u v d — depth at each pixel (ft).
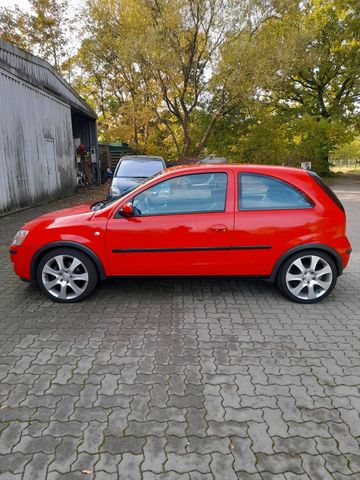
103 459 6.75
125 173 34.04
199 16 62.75
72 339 11.08
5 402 8.29
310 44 70.23
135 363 9.83
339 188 61.36
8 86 31.99
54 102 43.55
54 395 8.53
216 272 13.62
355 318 12.66
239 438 7.29
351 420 7.80
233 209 13.30
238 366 9.72
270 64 60.80
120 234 13.17
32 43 91.50
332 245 13.42
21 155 34.55
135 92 81.00
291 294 13.80
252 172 13.47
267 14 63.62
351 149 180.34
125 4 72.28
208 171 13.48
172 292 14.92
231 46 60.54
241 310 13.25
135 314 12.84
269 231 13.25
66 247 13.39
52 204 39.96
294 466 6.65
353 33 72.38
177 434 7.37
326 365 9.80
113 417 7.82
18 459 6.73
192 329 11.76
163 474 6.45
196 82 70.95
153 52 61.31
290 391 8.72
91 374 9.34
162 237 13.19
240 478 6.39
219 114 73.26
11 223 28.78
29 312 12.96
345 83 81.25
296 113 84.07
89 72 96.27
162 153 93.56
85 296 13.76
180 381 9.07
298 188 13.50
